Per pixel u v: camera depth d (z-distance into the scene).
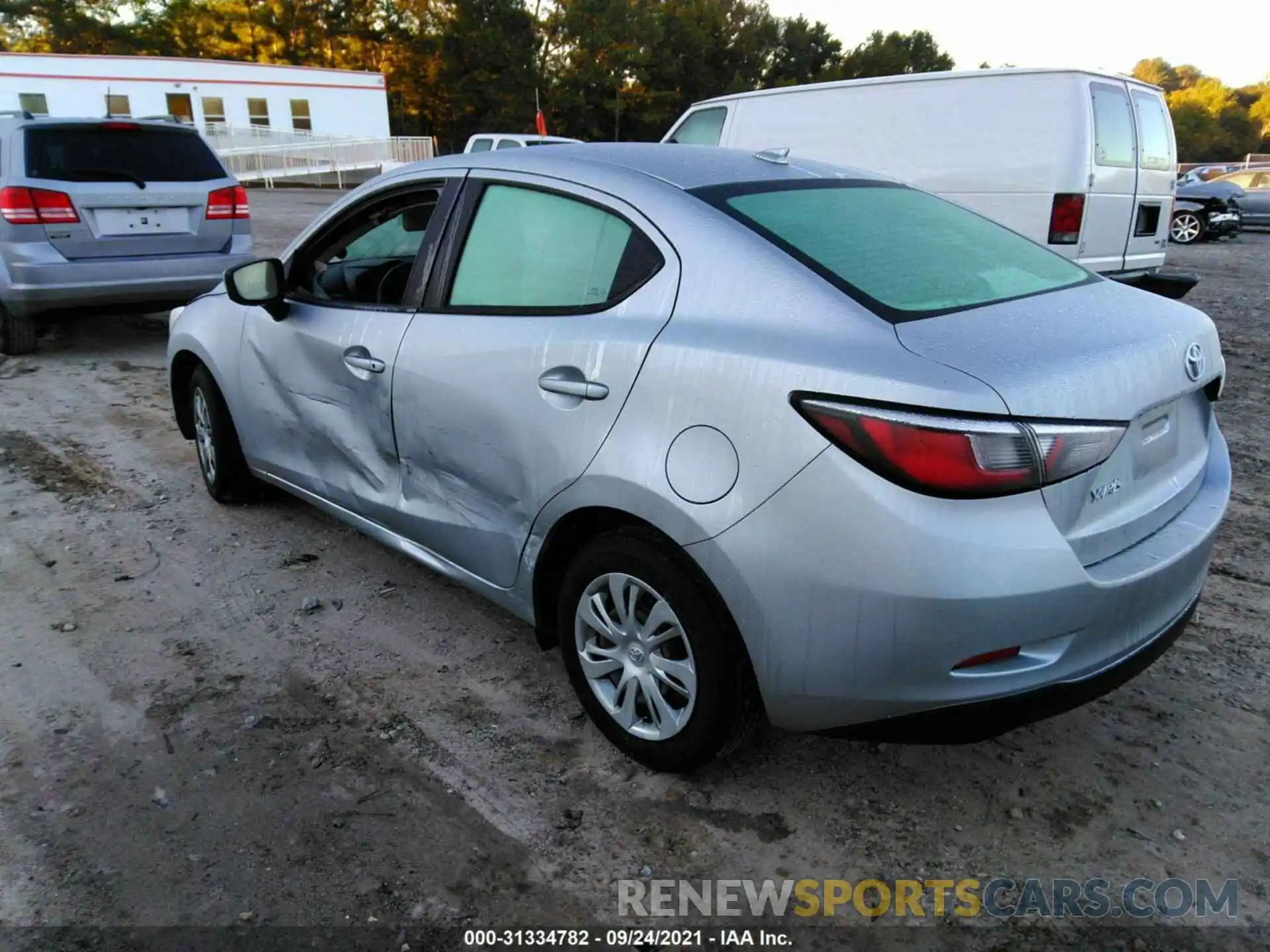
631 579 2.54
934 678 2.12
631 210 2.66
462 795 2.62
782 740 2.88
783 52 63.25
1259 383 6.92
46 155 6.75
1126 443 2.29
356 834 2.47
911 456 2.01
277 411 3.87
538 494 2.71
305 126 33.12
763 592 2.21
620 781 2.69
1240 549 4.19
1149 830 2.51
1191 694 3.10
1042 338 2.25
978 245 2.85
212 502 4.70
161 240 7.20
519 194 2.97
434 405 3.03
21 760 2.74
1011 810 2.58
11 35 50.38
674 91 56.12
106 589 3.79
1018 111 7.58
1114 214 7.80
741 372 2.24
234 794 2.61
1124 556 2.30
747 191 2.73
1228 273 13.04
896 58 67.12
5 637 3.41
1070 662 2.20
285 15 45.41
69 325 9.05
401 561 4.08
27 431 5.77
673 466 2.34
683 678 2.49
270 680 3.17
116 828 2.48
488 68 47.91
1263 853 2.42
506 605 3.05
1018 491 2.04
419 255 3.22
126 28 50.38
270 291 3.65
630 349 2.47
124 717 2.95
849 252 2.54
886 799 2.63
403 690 3.12
